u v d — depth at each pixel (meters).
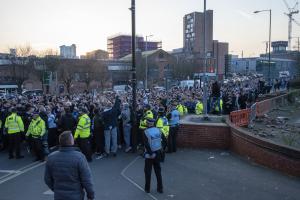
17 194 8.07
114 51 143.00
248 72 111.31
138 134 13.10
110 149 12.43
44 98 20.94
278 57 129.12
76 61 60.88
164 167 10.19
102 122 12.17
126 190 8.15
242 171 9.56
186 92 29.56
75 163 4.70
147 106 12.87
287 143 13.05
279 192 7.72
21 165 11.02
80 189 4.78
